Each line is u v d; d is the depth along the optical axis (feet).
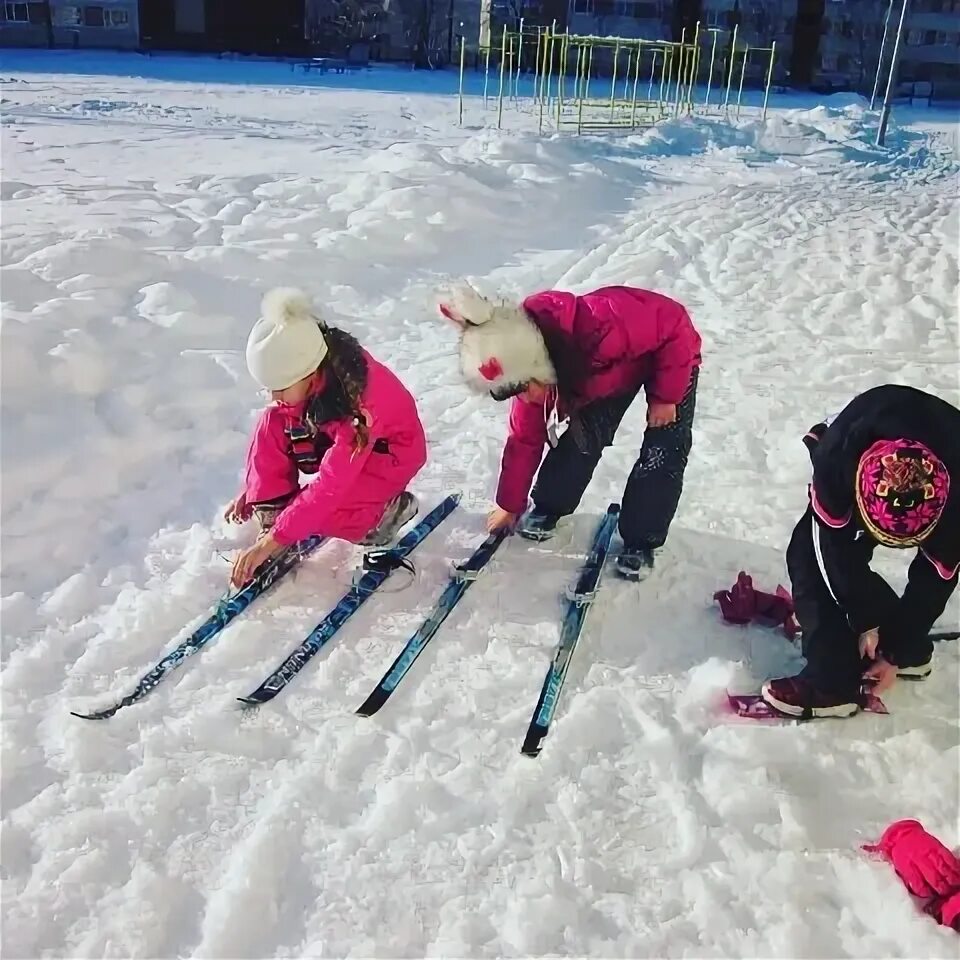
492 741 7.70
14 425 11.19
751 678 8.48
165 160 30.40
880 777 7.48
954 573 7.30
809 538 8.18
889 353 16.78
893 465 6.62
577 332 8.66
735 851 6.81
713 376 15.58
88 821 6.74
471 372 8.23
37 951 5.92
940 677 8.52
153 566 9.68
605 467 12.26
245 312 16.12
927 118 57.88
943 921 6.29
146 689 7.97
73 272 15.51
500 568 9.94
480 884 6.50
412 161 27.45
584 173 31.14
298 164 30.55
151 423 12.03
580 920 6.30
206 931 6.07
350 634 8.88
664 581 9.87
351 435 8.71
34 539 9.84
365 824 6.89
